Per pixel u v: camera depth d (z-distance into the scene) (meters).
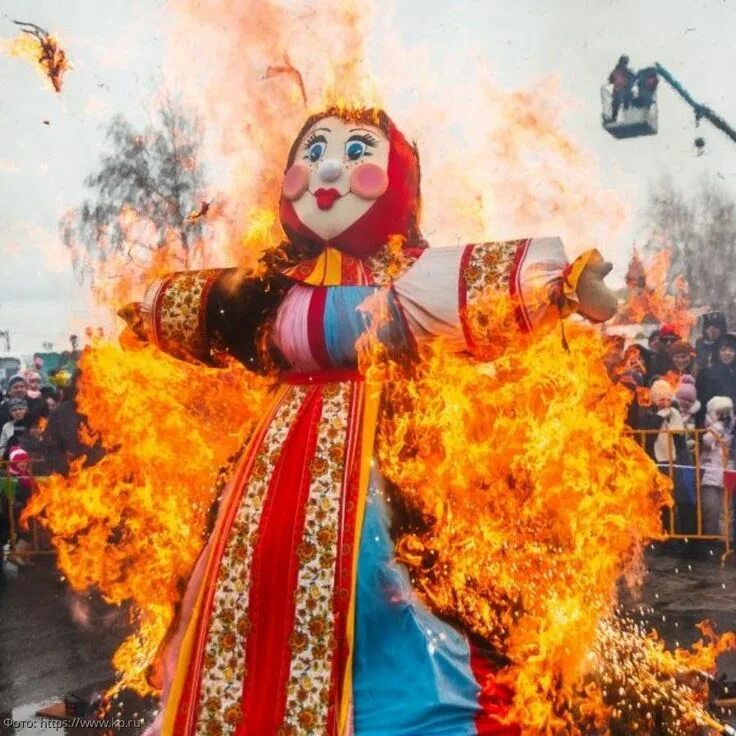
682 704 3.38
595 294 2.84
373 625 2.76
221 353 3.28
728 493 6.91
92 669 4.64
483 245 2.99
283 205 3.24
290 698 2.71
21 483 7.47
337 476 2.84
